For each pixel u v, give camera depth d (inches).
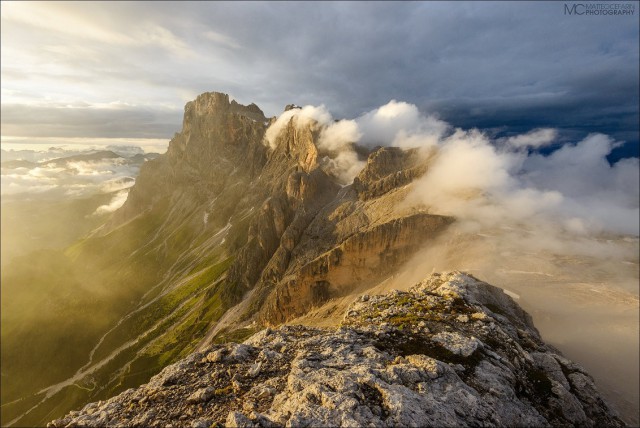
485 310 2025.1
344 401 890.1
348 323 1937.7
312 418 834.2
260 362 1187.9
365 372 1046.4
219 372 1159.0
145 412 1013.8
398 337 1462.8
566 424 1235.2
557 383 1378.0
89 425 999.6
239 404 989.8
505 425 1019.9
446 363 1229.7
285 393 986.7
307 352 1243.2
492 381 1176.2
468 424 946.7
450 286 2321.6
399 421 845.2
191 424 922.7
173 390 1095.0
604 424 1374.3
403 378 1067.9
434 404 947.3
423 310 1904.5
